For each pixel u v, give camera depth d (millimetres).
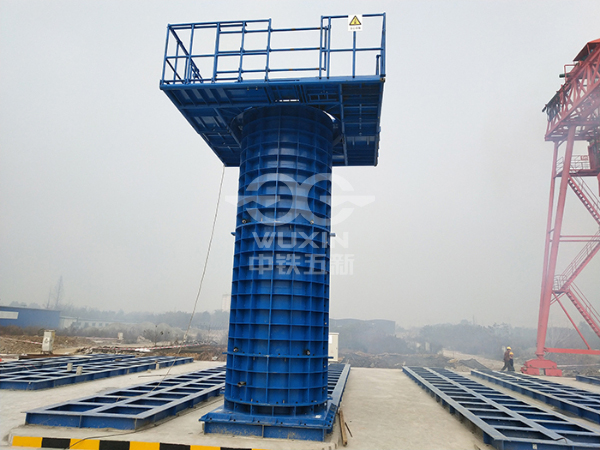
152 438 8047
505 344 52062
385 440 8844
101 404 9625
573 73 23781
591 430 8984
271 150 10164
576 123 25125
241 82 9516
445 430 9891
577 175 26328
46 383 13727
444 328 55688
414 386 17438
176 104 10508
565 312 25297
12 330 43938
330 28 9945
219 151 13984
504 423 9680
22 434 8164
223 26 10414
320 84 9422
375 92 9891
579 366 35875
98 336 54188
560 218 25219
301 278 9500
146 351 31094
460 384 15727
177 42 10867
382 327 53312
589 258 25297
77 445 7781
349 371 21203
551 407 13305
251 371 9039
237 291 9727
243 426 8508
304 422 8453
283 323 9234
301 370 9203
